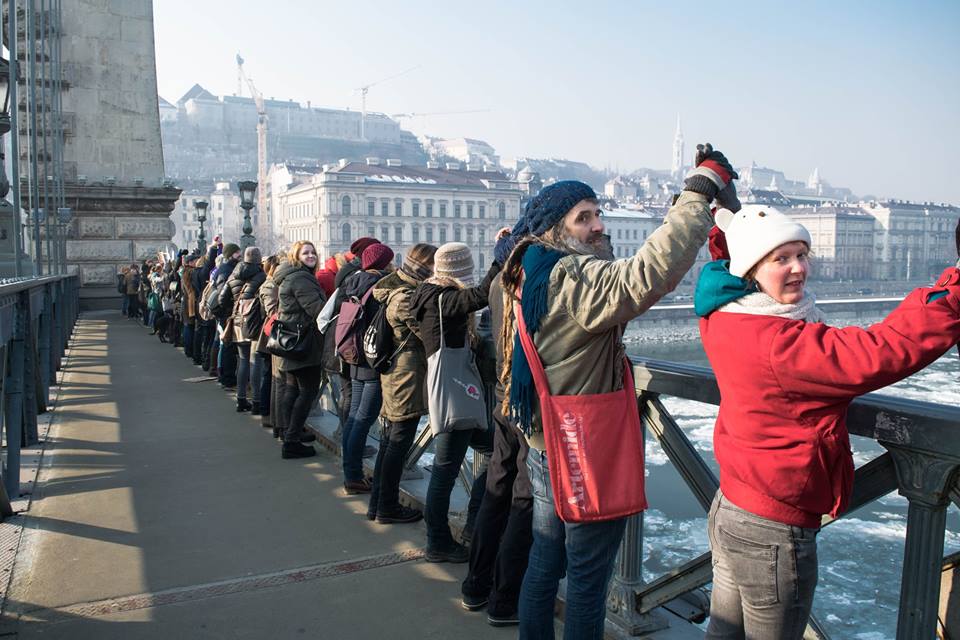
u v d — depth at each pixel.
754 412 1.75
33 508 4.64
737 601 1.91
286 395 6.00
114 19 24.98
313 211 121.12
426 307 3.51
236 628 3.09
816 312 1.78
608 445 2.23
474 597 3.21
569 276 2.15
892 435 1.90
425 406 4.16
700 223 1.97
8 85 5.88
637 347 72.56
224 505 4.70
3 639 2.98
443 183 121.50
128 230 25.03
